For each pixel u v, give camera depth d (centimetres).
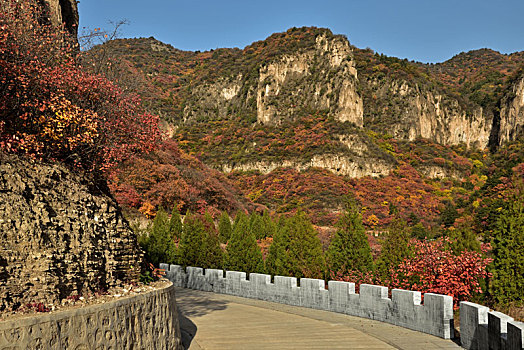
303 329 1208
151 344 773
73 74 1034
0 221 639
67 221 761
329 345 1017
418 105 15212
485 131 16312
